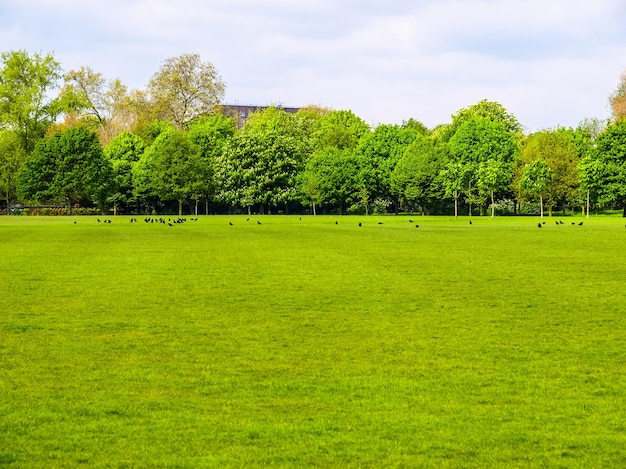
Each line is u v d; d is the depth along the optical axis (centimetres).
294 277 2544
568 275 2591
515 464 831
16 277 2538
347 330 1616
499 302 1991
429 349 1427
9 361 1322
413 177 11438
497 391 1133
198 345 1462
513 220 8919
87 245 4097
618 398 1095
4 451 870
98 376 1220
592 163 10362
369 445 892
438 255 3397
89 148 11269
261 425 966
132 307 1916
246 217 10038
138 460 843
